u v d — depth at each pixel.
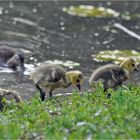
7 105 14.08
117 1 29.00
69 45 21.92
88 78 17.94
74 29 24.14
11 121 12.59
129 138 11.11
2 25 23.98
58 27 24.33
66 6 27.78
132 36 23.39
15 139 11.23
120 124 11.62
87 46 21.89
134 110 12.42
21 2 28.12
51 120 12.29
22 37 22.53
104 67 15.46
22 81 17.69
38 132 11.68
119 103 12.91
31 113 13.08
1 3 27.78
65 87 15.24
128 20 25.75
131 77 18.25
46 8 27.23
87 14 26.47
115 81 15.30
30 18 25.33
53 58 20.27
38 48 21.31
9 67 18.95
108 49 21.59
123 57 20.62
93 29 24.27
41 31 23.52
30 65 19.34
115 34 23.62
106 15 26.42
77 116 12.04
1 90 14.95
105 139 10.93
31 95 16.38
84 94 14.30
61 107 13.60
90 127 11.44
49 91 15.30
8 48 19.64
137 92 14.45
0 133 11.40
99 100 13.84
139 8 27.91
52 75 14.93
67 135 11.30
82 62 19.91
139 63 19.80
